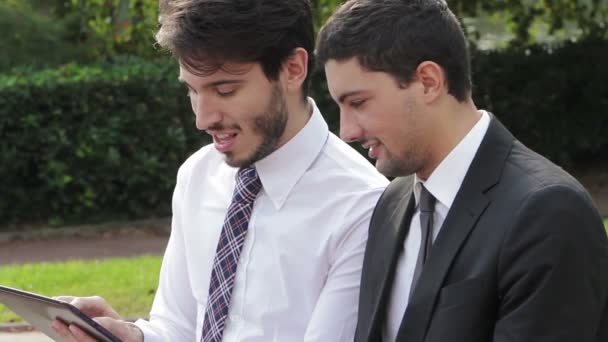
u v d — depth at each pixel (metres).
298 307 2.77
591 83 11.44
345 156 2.86
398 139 2.33
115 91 10.15
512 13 12.50
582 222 2.16
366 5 2.34
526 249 2.16
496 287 2.22
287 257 2.77
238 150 2.69
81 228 10.08
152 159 10.25
